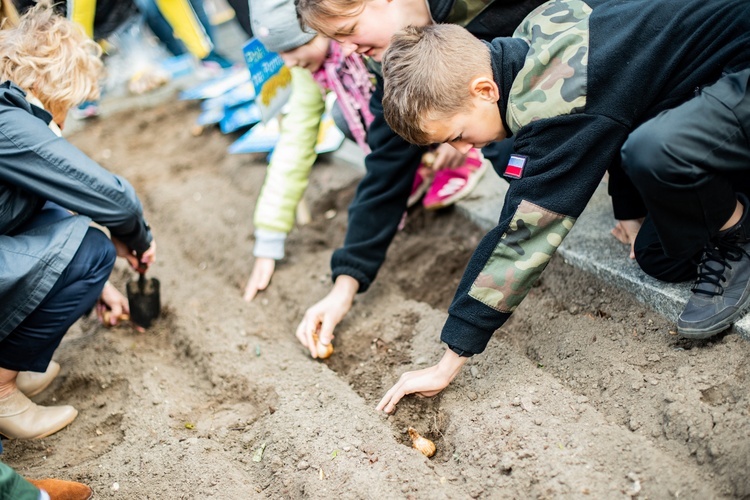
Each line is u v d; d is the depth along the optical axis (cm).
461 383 180
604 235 209
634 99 149
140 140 365
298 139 242
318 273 244
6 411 185
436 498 148
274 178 244
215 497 162
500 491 149
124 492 167
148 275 256
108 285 229
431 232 255
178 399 199
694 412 151
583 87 146
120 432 191
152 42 424
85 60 192
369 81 224
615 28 151
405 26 174
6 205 174
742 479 137
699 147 144
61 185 173
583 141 146
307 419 177
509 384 174
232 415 191
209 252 269
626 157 151
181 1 380
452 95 150
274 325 226
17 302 170
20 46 180
